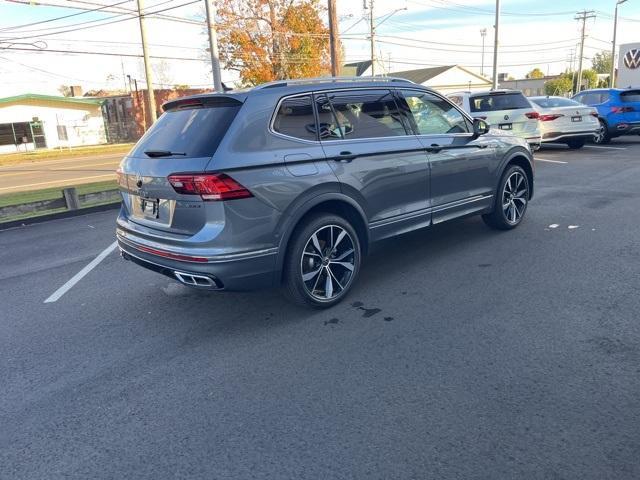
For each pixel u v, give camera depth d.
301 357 3.69
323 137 4.32
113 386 3.47
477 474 2.47
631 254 5.35
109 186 13.48
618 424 2.76
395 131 4.89
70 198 9.81
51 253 7.00
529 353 3.52
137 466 2.68
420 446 2.68
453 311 4.26
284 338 4.00
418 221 5.15
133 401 3.28
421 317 4.20
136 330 4.33
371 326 4.10
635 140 16.89
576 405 2.94
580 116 13.75
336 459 2.63
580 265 5.11
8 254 7.11
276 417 3.01
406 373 3.38
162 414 3.12
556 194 8.52
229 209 3.74
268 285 4.09
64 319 4.65
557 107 13.91
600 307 4.15
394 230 4.94
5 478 2.65
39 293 5.38
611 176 9.94
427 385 3.23
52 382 3.56
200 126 4.02
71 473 2.66
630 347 3.52
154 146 4.26
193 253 3.78
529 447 2.62
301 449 2.73
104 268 6.13
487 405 2.98
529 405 2.96
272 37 37.12
